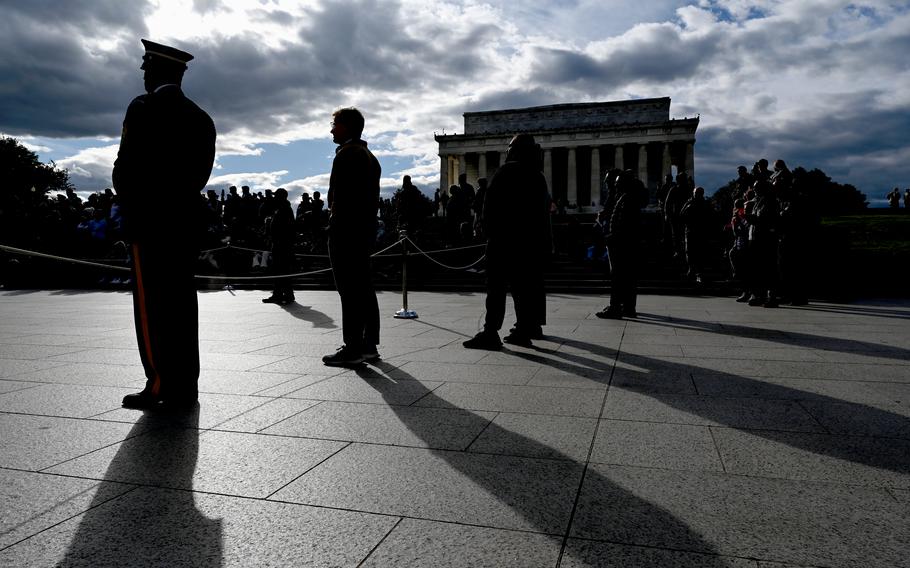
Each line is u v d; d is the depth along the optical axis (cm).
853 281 1627
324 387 528
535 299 761
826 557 231
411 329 941
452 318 1106
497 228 734
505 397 489
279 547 241
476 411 447
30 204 2441
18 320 1092
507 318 1085
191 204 465
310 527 259
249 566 226
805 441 372
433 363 643
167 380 458
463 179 2359
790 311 1208
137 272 454
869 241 2384
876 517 266
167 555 235
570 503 282
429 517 268
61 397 495
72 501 287
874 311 1197
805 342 778
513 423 415
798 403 465
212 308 1345
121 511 276
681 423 413
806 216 1338
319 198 2203
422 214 2175
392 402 474
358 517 268
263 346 767
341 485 306
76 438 385
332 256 628
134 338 845
